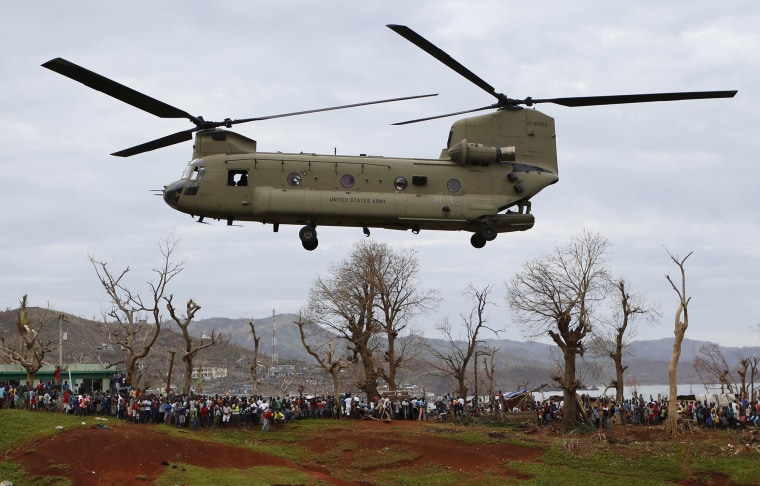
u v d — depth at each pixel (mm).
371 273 61031
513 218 30172
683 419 49656
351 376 63969
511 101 30953
